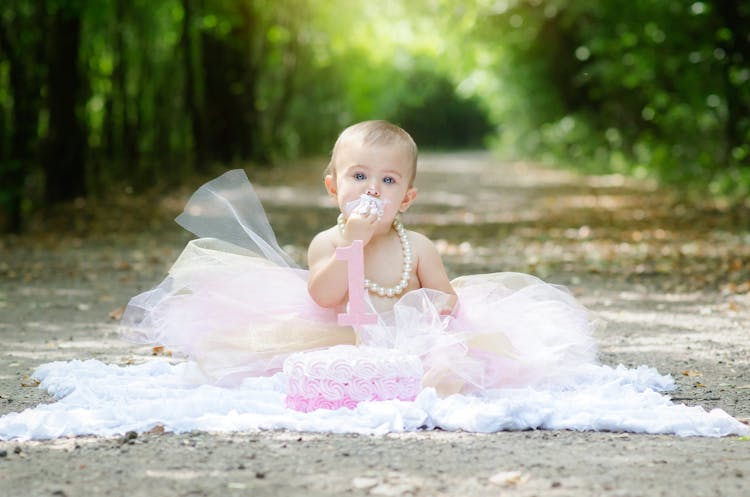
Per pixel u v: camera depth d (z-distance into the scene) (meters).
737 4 20.23
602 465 3.63
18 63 15.48
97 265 11.26
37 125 15.67
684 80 23.41
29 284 9.69
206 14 25.80
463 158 53.66
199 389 4.74
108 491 3.33
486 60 44.09
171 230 15.62
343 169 4.99
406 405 4.29
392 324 4.88
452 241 14.17
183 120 26.34
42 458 3.74
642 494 3.28
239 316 5.03
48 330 7.09
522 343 4.96
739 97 21.19
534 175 34.22
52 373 5.20
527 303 5.12
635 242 13.62
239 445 3.91
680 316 7.66
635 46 25.05
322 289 4.88
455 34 36.66
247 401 4.44
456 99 78.31
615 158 34.06
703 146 24.72
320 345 5.00
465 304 5.07
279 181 28.03
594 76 33.72
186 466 3.61
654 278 10.04
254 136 30.98
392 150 4.94
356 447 3.88
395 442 3.97
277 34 30.80
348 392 4.45
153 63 24.55
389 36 37.16
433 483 3.39
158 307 5.15
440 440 4.01
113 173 21.66
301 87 40.94
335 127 46.69
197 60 28.77
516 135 49.84
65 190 17.97
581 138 38.34
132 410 4.29
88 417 4.23
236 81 29.27
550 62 39.12
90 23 18.86
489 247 13.30
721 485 3.38
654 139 30.19
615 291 9.14
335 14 31.14
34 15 16.52
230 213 5.39
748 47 20.59
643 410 4.31
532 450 3.85
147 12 23.20
